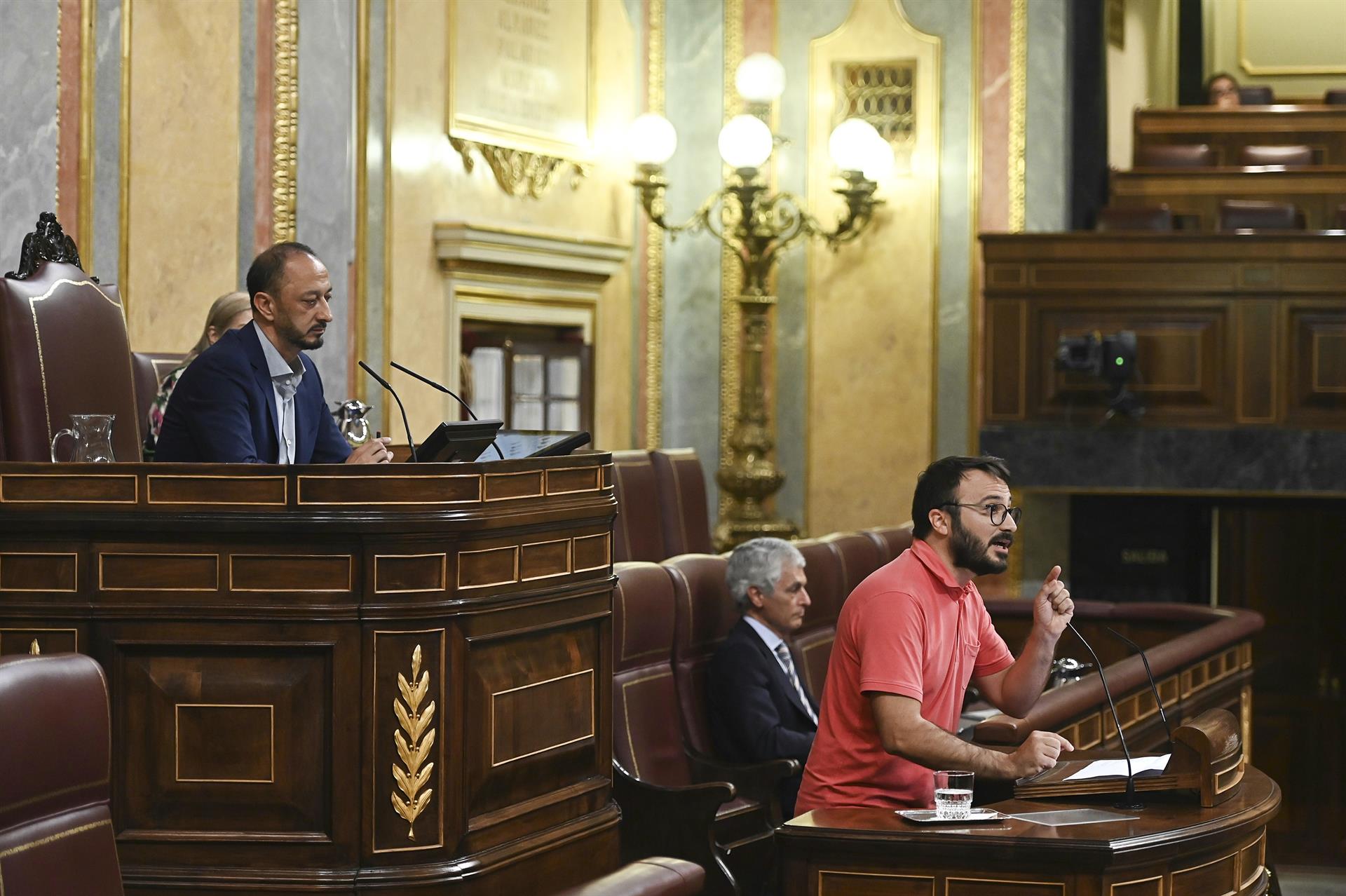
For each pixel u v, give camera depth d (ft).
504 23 26.11
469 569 11.14
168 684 10.95
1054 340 26.30
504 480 11.44
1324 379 25.76
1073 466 26.32
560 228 27.78
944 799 11.21
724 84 30.27
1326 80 47.26
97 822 8.52
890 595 12.74
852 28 29.96
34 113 17.24
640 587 16.14
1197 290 25.96
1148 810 11.47
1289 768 31.96
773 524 29.35
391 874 10.84
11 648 11.05
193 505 10.93
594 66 28.48
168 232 19.16
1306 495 25.79
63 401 12.82
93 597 11.00
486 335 26.35
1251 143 36.37
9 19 16.93
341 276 21.52
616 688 15.70
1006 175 29.35
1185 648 20.79
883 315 29.94
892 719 12.27
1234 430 25.96
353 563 10.84
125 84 18.49
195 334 19.53
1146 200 31.63
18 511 11.03
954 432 29.66
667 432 30.53
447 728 11.02
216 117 19.75
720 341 30.35
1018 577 29.66
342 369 21.68
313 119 20.93
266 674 10.93
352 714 10.83
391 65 23.47
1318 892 27.30
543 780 12.12
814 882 11.09
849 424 30.14
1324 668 31.78
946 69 29.60
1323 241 25.64
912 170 29.73
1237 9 47.67
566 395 27.96
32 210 17.25
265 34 20.36
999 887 10.72
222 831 10.93
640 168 28.35
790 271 30.32
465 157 25.22
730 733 16.93
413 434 24.11
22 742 8.07
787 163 30.25
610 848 12.79
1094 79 30.35
